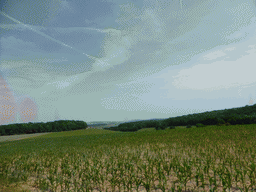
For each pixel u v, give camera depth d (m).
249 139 17.64
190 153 12.64
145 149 15.95
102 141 26.34
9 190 6.90
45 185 7.24
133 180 7.38
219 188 6.54
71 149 18.89
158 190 6.58
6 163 11.79
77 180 8.12
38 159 13.42
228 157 10.41
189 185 6.92
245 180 7.12
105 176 8.32
